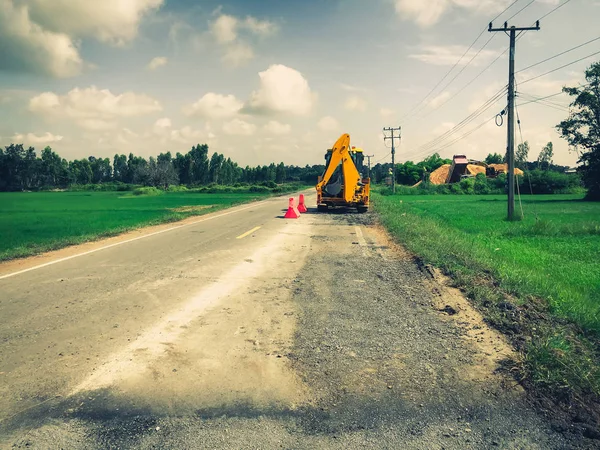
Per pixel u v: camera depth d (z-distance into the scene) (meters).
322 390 3.42
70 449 2.62
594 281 7.80
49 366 3.77
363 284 6.95
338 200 21.86
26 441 2.70
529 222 19.95
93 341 4.36
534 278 7.20
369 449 2.66
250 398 3.28
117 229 14.34
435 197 58.00
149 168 95.00
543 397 3.33
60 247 10.73
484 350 4.24
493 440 2.78
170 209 30.12
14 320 4.98
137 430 2.84
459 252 9.34
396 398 3.31
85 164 134.38
